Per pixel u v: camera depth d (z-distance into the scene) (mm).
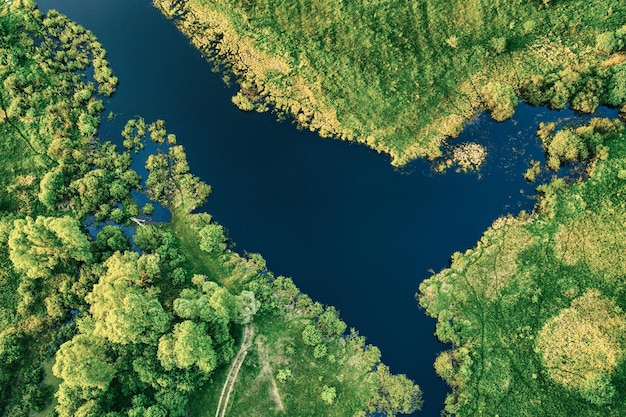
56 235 75562
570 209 77062
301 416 72250
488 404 70938
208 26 95125
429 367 74312
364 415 71875
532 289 74438
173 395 69438
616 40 82438
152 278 75438
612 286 72625
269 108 89312
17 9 97312
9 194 83938
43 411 72562
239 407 72875
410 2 87375
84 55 95750
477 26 86938
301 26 90000
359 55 87500
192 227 82000
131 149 88375
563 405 68875
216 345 73000
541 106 84500
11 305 77750
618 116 82312
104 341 70812
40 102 89875
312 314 77188
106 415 67312
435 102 85438
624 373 68375
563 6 86375
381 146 84938
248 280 79188
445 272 78250
